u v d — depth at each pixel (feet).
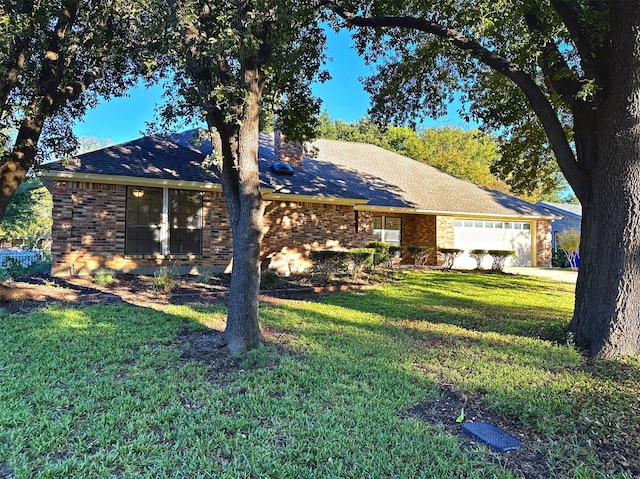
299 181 50.34
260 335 17.94
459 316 26.18
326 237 49.08
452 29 22.27
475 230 65.72
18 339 18.13
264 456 9.23
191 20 16.89
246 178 17.37
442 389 13.65
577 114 19.81
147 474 8.46
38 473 8.41
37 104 27.66
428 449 9.67
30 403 11.68
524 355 17.29
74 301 27.32
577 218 89.15
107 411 11.32
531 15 20.49
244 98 16.83
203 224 42.01
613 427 10.91
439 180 72.28
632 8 16.01
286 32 17.65
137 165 39.88
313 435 10.26
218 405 11.85
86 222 36.83
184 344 18.03
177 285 33.40
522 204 71.97
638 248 17.06
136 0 20.15
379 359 16.44
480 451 9.70
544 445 10.09
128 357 15.99
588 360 16.80
